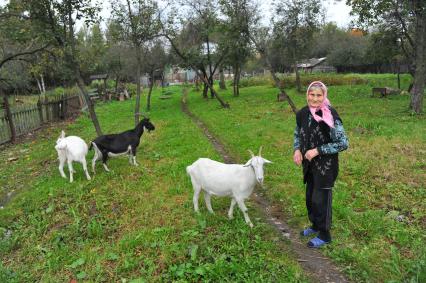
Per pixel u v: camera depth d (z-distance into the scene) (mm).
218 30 24000
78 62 13188
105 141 9453
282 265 4801
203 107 23766
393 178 7723
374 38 22781
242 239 5422
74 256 5469
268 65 18688
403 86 28641
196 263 4953
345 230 5605
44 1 11547
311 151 4824
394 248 4980
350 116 15766
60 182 8977
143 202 7312
